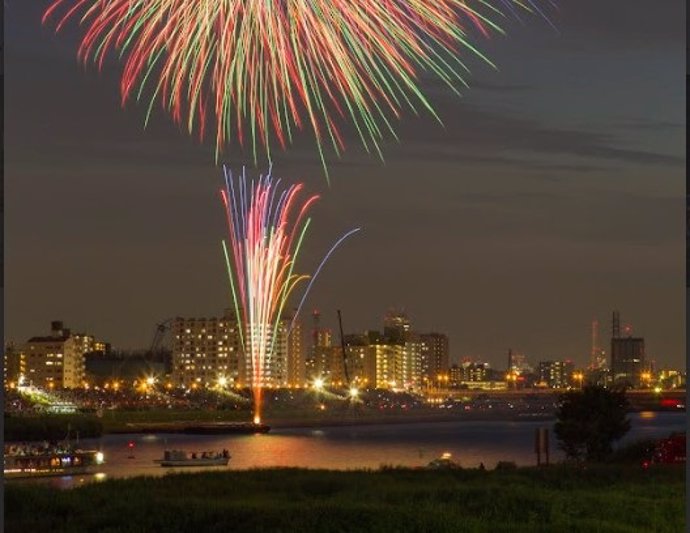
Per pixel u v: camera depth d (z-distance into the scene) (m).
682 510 48.91
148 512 47.47
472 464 143.25
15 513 50.44
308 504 49.59
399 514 45.66
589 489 57.69
